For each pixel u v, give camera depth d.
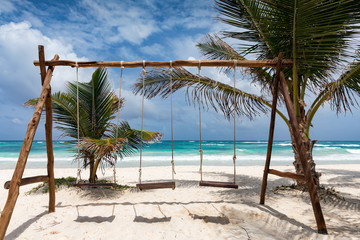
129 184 7.18
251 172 10.06
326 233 3.04
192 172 9.98
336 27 3.79
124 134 5.43
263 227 3.32
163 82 6.00
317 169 11.33
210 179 7.98
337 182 7.52
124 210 4.00
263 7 4.21
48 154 3.83
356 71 4.32
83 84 5.57
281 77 3.81
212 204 4.38
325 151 27.42
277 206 4.20
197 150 28.30
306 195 4.79
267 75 5.26
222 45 6.02
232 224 3.43
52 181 3.85
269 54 4.80
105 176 8.96
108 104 5.57
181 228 3.27
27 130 3.08
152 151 27.11
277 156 21.09
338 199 4.57
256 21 4.32
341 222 3.47
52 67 3.85
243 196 5.05
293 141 5.09
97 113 5.54
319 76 4.43
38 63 3.76
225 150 28.23
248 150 28.14
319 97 4.95
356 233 3.04
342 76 4.46
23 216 3.74
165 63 3.96
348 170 10.88
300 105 4.88
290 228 3.23
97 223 3.44
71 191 5.14
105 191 5.30
